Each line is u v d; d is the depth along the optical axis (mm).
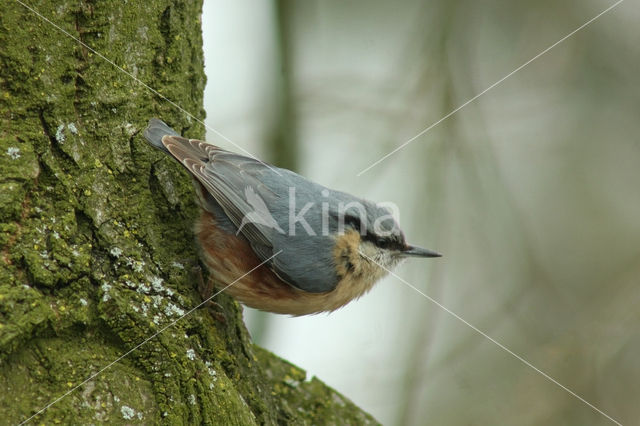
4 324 5297
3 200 5605
